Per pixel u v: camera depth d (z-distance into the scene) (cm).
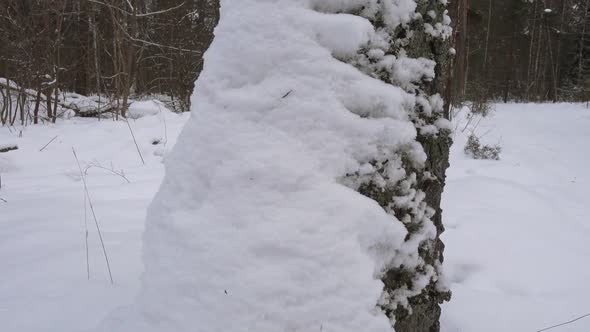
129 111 895
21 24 826
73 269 219
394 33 123
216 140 121
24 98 816
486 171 549
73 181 461
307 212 109
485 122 1123
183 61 1122
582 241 300
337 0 121
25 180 465
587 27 2675
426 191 134
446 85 137
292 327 103
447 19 134
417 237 128
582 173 584
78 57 1059
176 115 791
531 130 1047
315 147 116
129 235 272
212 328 104
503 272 246
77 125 750
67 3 952
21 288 199
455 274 252
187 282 110
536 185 496
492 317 190
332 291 105
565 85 2692
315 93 117
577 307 202
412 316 130
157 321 113
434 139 133
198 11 1156
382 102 118
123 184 433
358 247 110
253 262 107
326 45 119
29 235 272
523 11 2727
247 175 114
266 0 125
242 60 124
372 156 119
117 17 897
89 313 176
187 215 118
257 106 119
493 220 326
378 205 117
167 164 130
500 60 2689
